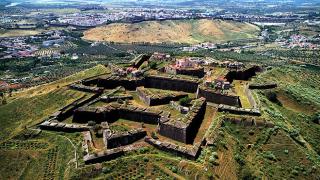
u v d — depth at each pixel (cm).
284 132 13975
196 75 19775
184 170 10969
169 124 13075
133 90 18375
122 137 12525
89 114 14762
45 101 18362
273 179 11744
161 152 12069
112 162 11431
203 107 15338
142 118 14512
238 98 16038
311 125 16138
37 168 12275
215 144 12469
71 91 18462
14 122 17100
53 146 13325
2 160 12962
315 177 12100
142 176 10869
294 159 12800
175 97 16512
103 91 18150
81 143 12812
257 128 14162
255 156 12781
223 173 11194
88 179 10900
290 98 18200
